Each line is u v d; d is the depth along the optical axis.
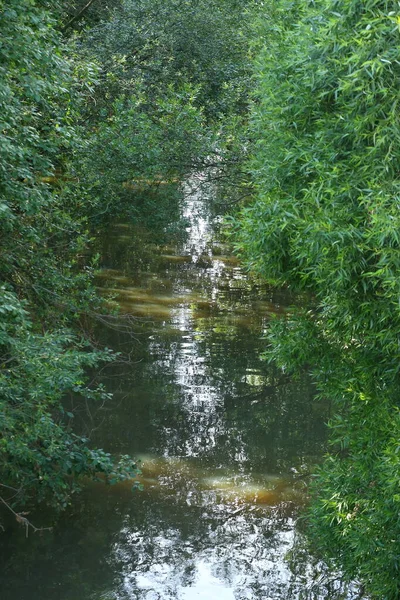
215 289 16.06
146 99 13.74
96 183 10.47
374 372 6.35
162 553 7.15
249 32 14.20
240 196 13.78
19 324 6.67
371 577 6.19
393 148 5.14
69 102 8.21
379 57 4.71
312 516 7.07
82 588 6.57
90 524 7.55
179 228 14.53
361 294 5.77
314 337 6.81
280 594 6.57
